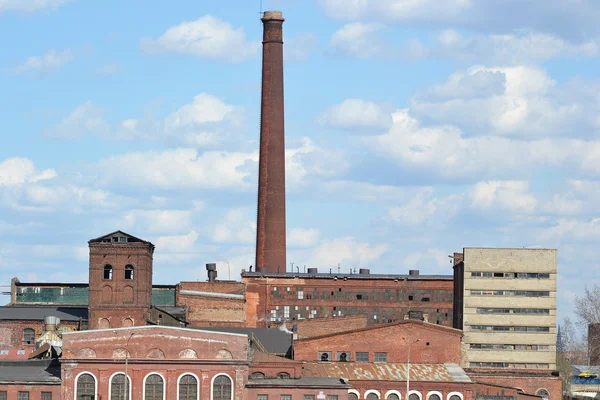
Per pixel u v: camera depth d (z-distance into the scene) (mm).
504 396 198000
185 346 178375
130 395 177375
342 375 189500
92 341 177875
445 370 196250
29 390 176875
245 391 178125
